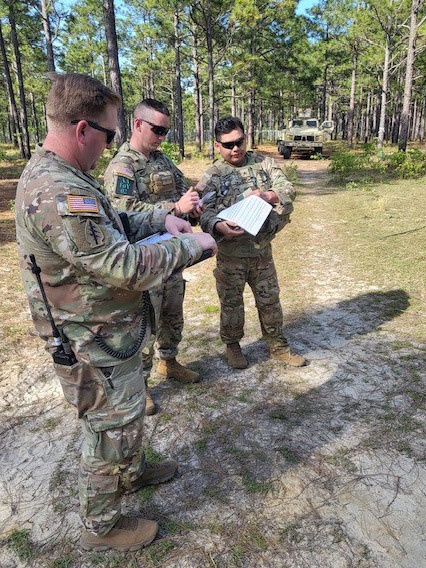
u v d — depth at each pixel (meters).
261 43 23.36
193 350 3.54
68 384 1.56
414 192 10.49
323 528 1.91
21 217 1.41
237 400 2.84
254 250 2.95
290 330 3.83
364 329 3.75
